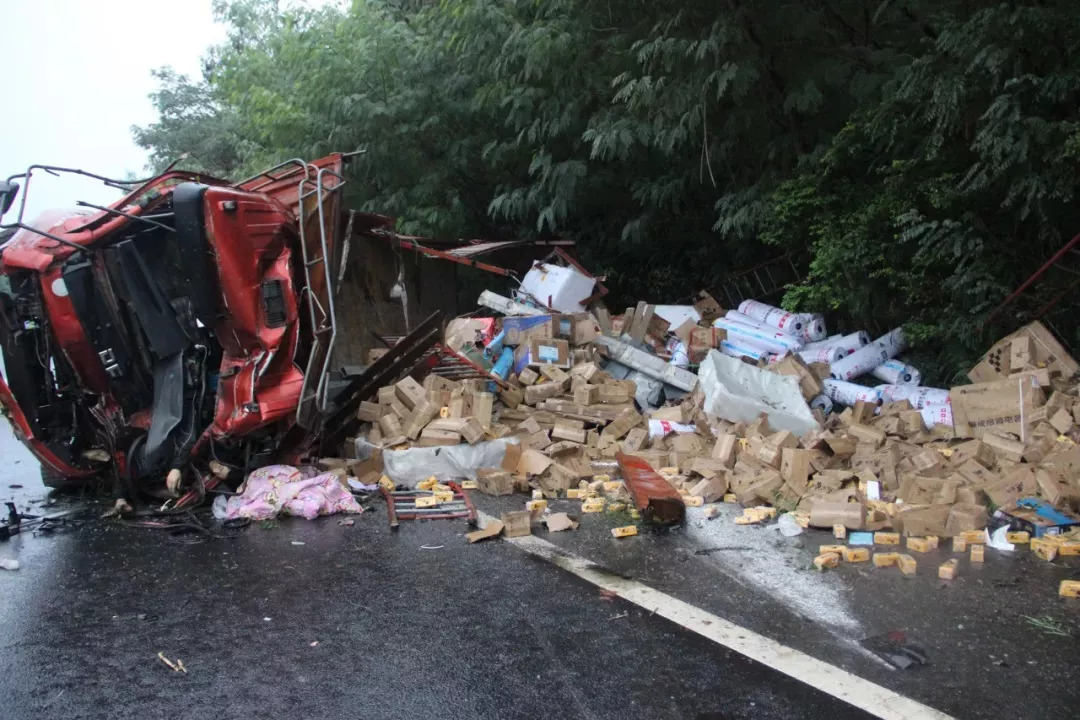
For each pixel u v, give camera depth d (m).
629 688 3.37
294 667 3.62
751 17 9.85
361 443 7.38
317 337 6.61
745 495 6.19
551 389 8.35
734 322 10.76
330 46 14.08
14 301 6.46
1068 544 4.88
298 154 14.71
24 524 6.14
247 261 6.37
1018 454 6.43
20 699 3.38
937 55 7.93
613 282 14.85
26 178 6.05
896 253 9.12
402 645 3.81
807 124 10.91
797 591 4.43
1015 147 7.27
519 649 3.75
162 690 3.43
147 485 6.72
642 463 6.75
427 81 14.04
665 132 10.54
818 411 8.20
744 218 10.73
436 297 13.62
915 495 5.95
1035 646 3.70
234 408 6.29
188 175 6.89
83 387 6.77
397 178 14.73
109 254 6.50
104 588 4.69
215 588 4.65
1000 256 8.42
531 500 6.48
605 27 11.74
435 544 5.39
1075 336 8.16
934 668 3.51
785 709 3.18
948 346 9.05
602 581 4.62
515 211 13.71
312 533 5.71
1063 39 7.31
